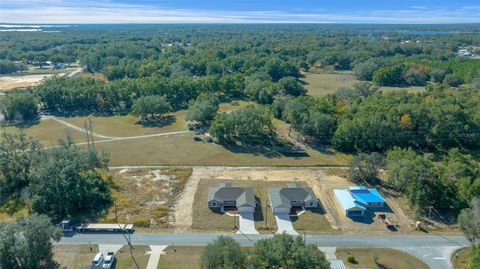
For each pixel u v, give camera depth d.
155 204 70.19
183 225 63.69
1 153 75.62
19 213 67.62
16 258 50.09
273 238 47.69
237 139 103.88
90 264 53.31
